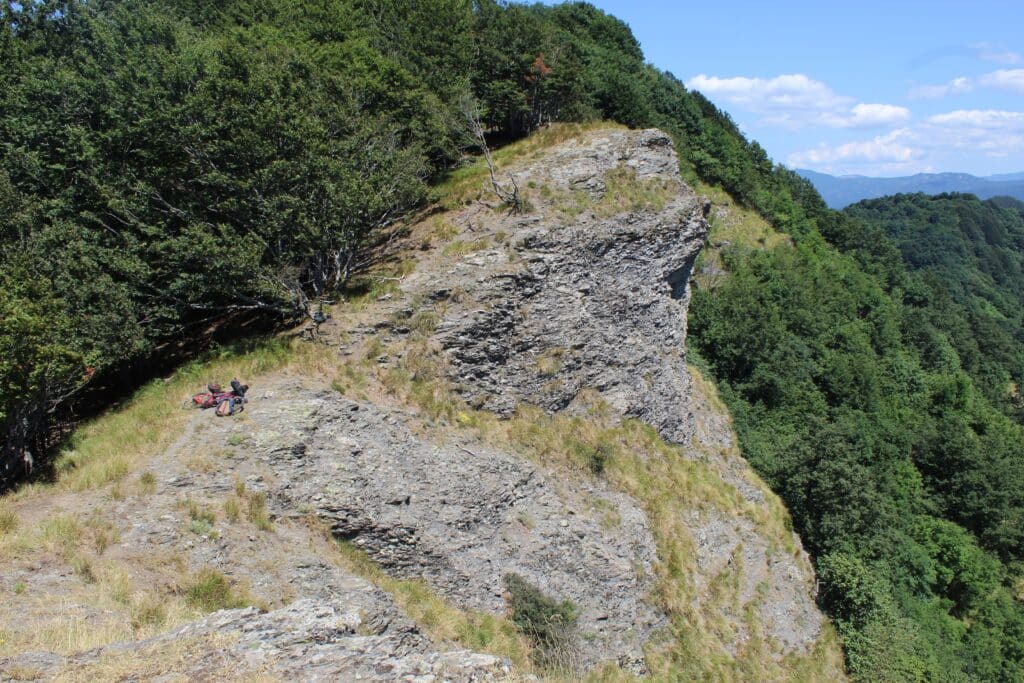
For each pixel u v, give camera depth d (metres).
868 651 27.62
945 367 63.88
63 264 22.11
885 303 64.81
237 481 17.20
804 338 49.44
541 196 29.95
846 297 58.34
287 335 23.69
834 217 77.50
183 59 25.89
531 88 39.22
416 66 35.31
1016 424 60.69
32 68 25.70
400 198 28.38
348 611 12.44
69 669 9.84
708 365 43.09
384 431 20.48
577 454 25.59
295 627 11.32
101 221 24.34
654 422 30.86
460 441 22.14
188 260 23.66
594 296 29.17
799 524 33.94
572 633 19.97
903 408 51.66
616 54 66.06
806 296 52.62
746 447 36.94
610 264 29.95
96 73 25.22
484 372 24.67
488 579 19.81
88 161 24.22
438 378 23.48
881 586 31.45
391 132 29.27
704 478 31.22
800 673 25.84
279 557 15.98
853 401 46.06
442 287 25.11
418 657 10.66
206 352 25.03
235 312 28.70
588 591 22.02
